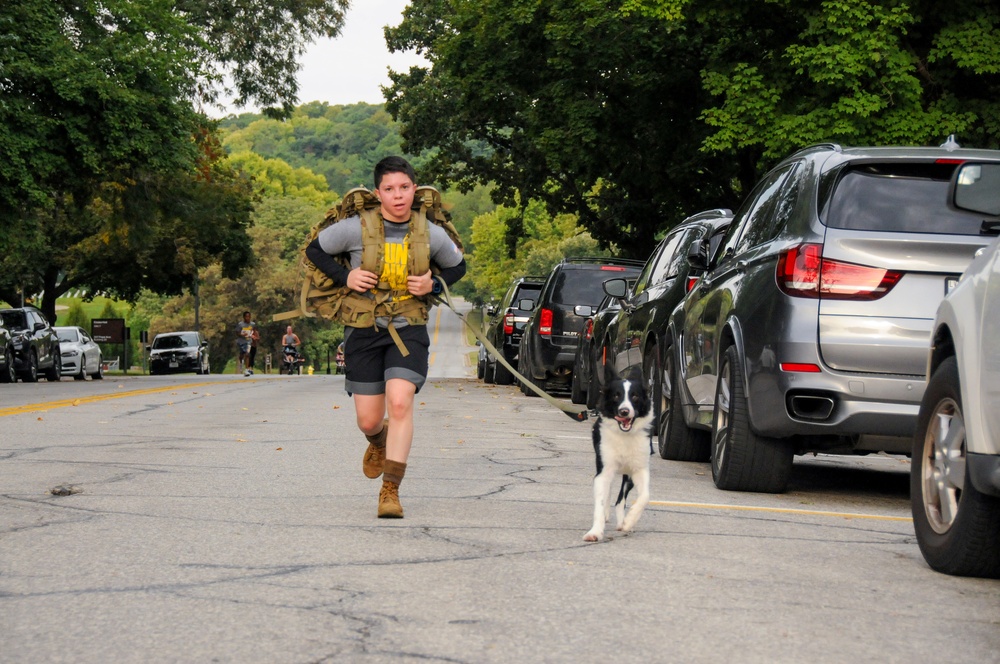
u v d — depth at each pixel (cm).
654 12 2867
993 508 678
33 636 529
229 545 754
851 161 992
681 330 1350
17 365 4181
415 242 863
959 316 701
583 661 497
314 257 864
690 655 510
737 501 1020
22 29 3569
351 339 885
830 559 751
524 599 611
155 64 3791
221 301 14662
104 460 1251
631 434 800
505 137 5541
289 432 1638
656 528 855
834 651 523
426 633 539
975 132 2714
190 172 4053
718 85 2867
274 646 514
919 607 618
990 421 650
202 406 2289
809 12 2653
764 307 1009
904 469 1421
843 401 963
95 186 4516
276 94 5169
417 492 1023
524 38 3891
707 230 1451
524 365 2973
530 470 1210
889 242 961
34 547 743
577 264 2778
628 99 3791
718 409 1113
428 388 3381
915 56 2670
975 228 964
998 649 537
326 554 727
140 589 625
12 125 3562
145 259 6309
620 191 4950
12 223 3806
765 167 2991
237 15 5066
